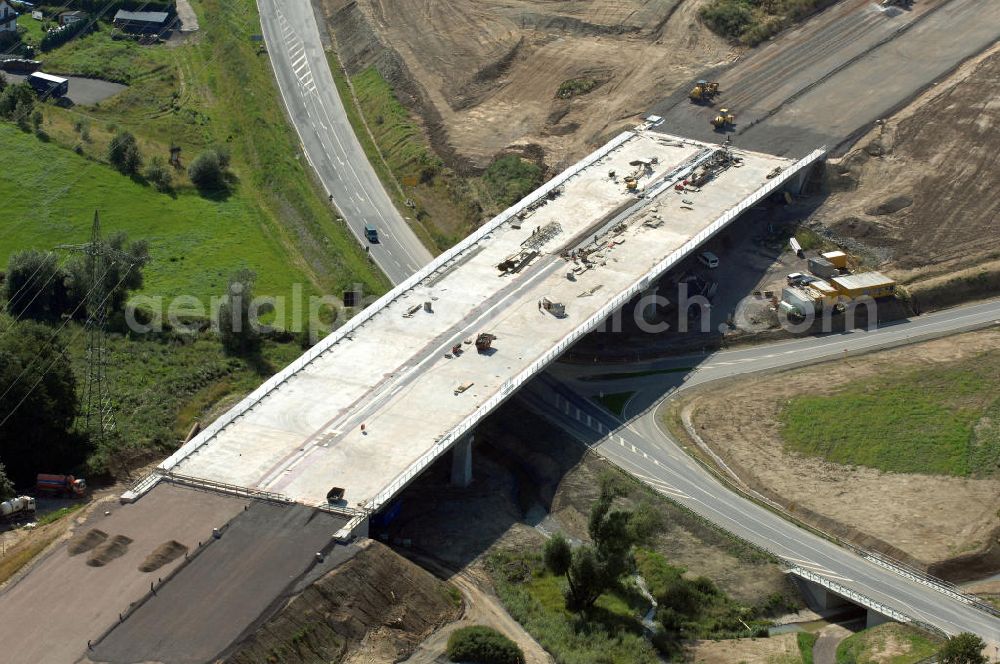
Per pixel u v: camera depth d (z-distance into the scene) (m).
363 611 108.12
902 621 114.25
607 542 115.88
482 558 123.12
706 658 111.94
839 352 159.75
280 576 108.56
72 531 114.94
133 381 149.38
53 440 132.00
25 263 161.12
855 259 174.38
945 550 124.31
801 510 132.12
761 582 121.62
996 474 134.38
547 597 118.25
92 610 104.31
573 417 147.38
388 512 125.50
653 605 119.19
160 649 99.75
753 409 148.12
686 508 131.12
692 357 160.00
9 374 130.75
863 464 137.75
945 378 150.88
